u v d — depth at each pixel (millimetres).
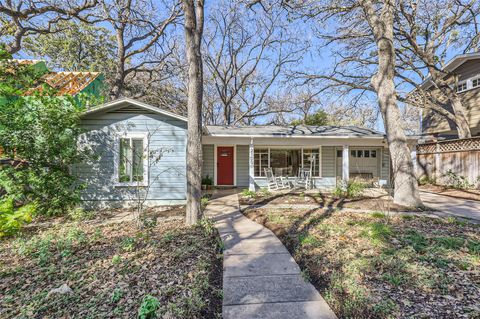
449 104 12906
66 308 2498
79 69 18062
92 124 7492
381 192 9789
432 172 11469
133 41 15961
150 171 7680
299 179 11859
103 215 6613
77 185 7309
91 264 3477
